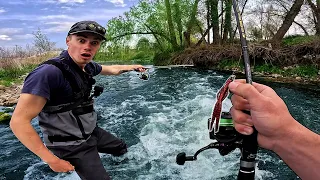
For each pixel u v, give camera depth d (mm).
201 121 6219
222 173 4164
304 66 11648
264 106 716
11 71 15469
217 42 18203
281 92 9062
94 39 3045
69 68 2984
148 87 10203
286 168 4242
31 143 2660
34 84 2740
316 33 14500
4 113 7480
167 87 10008
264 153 4738
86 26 2982
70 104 3059
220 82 10594
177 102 7887
